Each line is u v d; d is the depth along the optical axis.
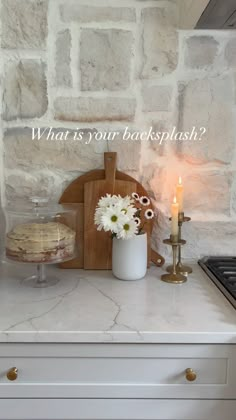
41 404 1.05
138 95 1.45
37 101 1.45
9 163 1.49
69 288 1.29
